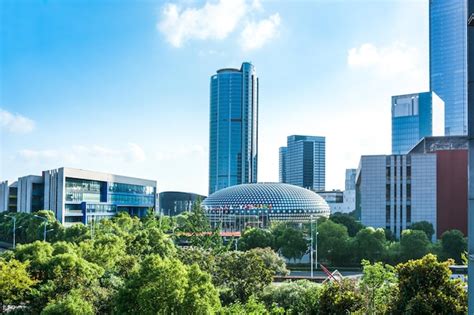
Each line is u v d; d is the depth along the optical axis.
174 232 122.00
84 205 154.12
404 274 31.11
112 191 173.62
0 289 39.78
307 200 188.62
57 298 38.16
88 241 67.31
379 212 134.75
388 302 31.80
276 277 71.44
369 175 136.25
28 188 154.12
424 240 96.44
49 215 115.56
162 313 32.62
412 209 131.38
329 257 101.44
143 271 34.69
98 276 45.09
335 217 126.31
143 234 70.31
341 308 33.31
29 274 43.28
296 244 102.06
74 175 149.75
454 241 94.06
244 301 50.38
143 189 199.12
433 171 130.25
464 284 31.03
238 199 189.50
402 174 133.75
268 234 107.50
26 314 40.34
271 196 188.00
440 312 28.50
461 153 128.75
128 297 34.28
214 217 185.50
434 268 30.30
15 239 124.12
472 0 18.62
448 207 128.25
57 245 55.41
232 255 55.88
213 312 33.81
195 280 35.03
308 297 39.16
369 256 97.00
